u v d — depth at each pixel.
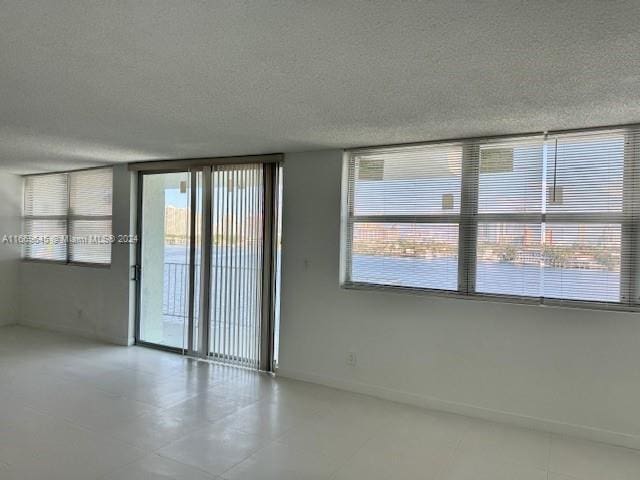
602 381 3.32
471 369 3.77
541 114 3.08
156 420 3.54
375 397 4.16
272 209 4.81
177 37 1.98
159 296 5.68
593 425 3.35
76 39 2.02
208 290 5.22
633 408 3.23
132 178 5.78
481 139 3.79
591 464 2.99
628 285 3.31
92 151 4.90
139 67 2.35
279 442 3.21
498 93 2.65
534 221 3.62
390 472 2.83
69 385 4.29
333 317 4.41
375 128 3.56
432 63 2.23
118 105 3.06
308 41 2.00
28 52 2.17
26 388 4.19
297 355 4.60
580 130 3.44
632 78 2.37
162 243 5.64
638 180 3.27
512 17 1.75
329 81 2.51
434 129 3.56
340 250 4.38
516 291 3.68
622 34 1.87
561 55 2.09
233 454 3.01
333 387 4.39
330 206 4.43
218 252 5.14
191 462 2.89
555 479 2.79
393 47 2.05
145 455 2.97
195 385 4.37
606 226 3.37
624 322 3.26
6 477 2.65
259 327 4.88
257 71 2.38
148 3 1.69
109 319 5.99
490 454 3.10
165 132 3.87
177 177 5.50
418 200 4.08
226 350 5.10
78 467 2.79
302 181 4.58
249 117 3.31
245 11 1.74
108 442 3.14
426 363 3.95
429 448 3.17
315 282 4.50
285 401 4.00
